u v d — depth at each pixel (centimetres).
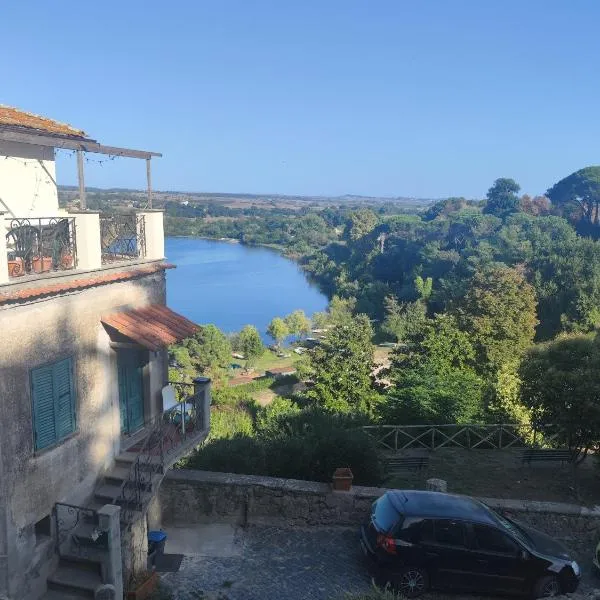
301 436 1471
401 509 963
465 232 11831
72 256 916
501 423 2198
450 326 3706
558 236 9450
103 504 962
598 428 1519
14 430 789
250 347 6750
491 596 959
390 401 2336
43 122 1085
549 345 1752
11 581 789
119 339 1022
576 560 1095
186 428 1168
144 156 1115
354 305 9406
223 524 1164
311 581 973
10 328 777
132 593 898
